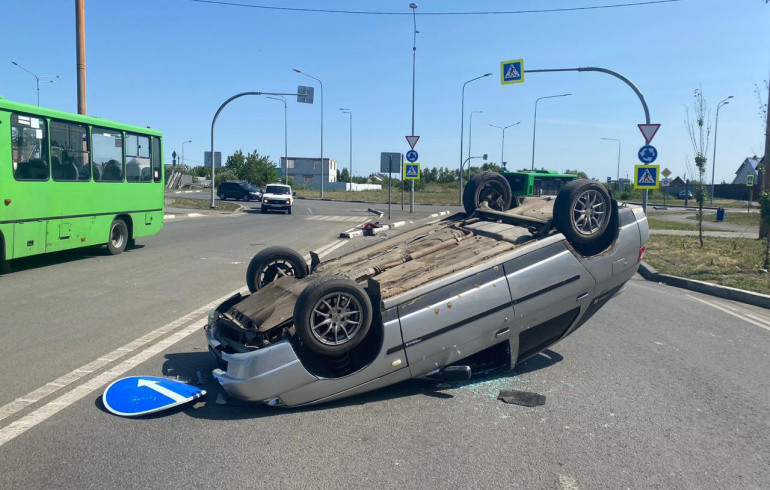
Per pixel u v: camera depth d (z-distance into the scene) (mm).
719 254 16547
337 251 16625
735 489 3775
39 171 12383
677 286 12562
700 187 18062
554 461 4102
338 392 4941
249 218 30891
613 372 6148
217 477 3811
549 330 5879
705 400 5371
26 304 9000
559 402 5250
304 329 4719
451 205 47344
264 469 3922
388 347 4961
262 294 5812
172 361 6211
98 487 3680
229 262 13875
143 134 16266
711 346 7332
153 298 9508
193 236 20250
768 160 19234
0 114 11266
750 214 42031
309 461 4047
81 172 13711
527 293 5449
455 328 5172
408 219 30125
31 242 12195
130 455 4105
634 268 6188
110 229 14812
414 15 33562
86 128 13859
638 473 3955
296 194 69125
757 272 13359
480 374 5953
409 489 3686
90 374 5777
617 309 9531
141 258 14438
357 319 4895
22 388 5383
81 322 7867
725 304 10469
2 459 4023
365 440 4391
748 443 4465
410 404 5137
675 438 4527
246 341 5215
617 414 4992
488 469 3965
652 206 56781
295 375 4773
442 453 4195
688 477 3916
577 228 5762
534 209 6957
